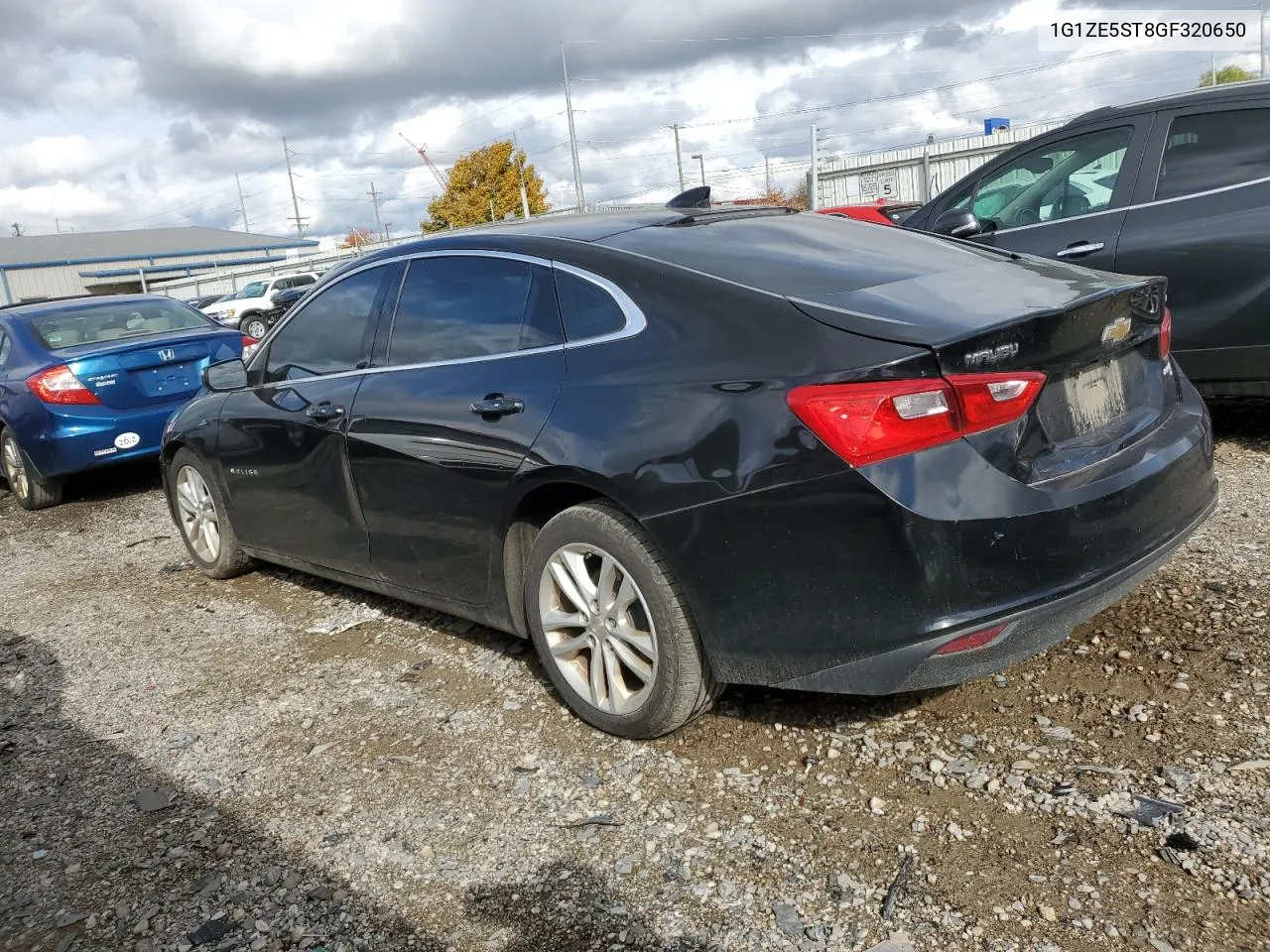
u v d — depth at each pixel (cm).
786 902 228
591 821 266
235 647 421
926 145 2803
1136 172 521
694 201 393
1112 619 340
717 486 258
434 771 302
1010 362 246
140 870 268
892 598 239
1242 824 233
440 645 395
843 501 239
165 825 289
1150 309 300
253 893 252
